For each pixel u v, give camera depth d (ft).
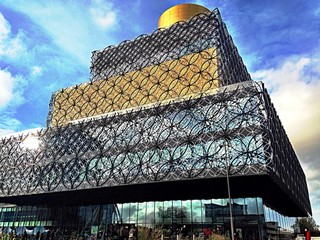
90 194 116.57
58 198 130.11
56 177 110.63
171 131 96.58
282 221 156.15
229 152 84.79
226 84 119.03
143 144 99.40
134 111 108.58
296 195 138.62
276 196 120.26
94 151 107.96
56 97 149.69
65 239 128.67
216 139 88.28
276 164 88.12
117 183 97.09
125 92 130.93
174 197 113.70
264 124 83.87
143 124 103.60
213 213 104.78
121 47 154.71
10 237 127.75
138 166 96.12
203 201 108.27
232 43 142.41
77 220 129.70
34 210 144.66
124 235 116.37
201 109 95.40
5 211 153.69
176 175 88.94
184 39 131.03
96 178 101.50
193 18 133.90
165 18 184.24
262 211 99.14
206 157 87.04
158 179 90.94
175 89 119.44
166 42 137.49
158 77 126.00
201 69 118.01
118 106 129.18
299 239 194.80
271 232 115.03
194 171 87.04
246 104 88.58
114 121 110.83
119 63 149.89
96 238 121.19
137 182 93.91
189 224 106.63
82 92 142.92
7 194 119.03
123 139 104.32
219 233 100.53
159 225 111.55
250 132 84.38
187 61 122.72
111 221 121.29
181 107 99.40
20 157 124.26
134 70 134.41
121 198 123.75
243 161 81.92
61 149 116.37
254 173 79.46
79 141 113.80
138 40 148.97
